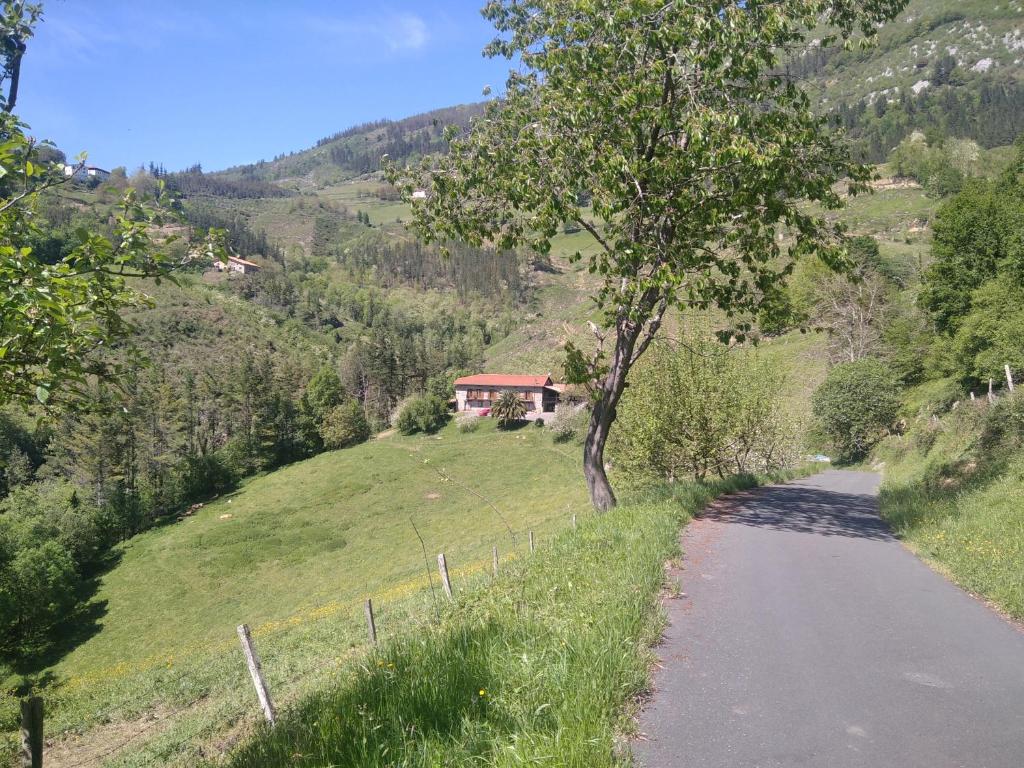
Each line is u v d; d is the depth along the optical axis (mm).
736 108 13711
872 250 83750
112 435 70812
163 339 123312
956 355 40969
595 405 17094
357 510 63562
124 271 5980
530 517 48844
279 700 10555
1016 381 32438
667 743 4480
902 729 4688
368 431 98188
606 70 13758
